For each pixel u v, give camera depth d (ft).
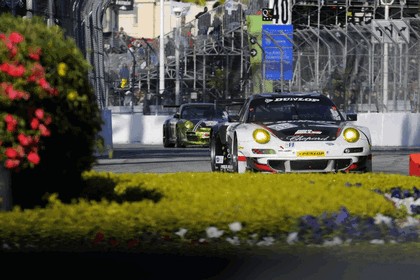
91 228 60.90
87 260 52.60
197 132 316.81
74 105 77.15
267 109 157.28
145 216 65.26
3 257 52.54
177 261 53.42
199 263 53.11
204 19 420.36
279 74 354.33
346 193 83.41
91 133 81.05
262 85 356.59
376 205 73.05
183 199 80.43
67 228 61.11
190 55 411.95
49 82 74.38
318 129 148.36
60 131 76.54
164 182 105.09
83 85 78.74
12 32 72.74
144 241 58.29
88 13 241.14
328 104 159.02
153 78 416.46
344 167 146.20
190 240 59.00
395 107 350.23
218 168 178.29
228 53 408.87
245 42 410.72
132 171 192.34
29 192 79.56
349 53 350.84
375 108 351.46
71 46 77.41
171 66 431.84
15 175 78.13
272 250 57.67
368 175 118.73
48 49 75.05
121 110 407.23
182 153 280.31
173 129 325.42
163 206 71.87
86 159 81.51
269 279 50.26
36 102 72.28
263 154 146.00
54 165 79.56
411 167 149.07
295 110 156.87
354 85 350.84
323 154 144.66
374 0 455.63
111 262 52.42
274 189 90.48
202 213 66.69
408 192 91.30
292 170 145.48
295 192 84.12
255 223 62.64
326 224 63.77
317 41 352.49
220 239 59.98
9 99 69.72
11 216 65.00
